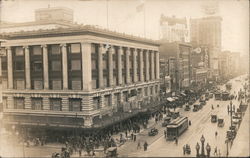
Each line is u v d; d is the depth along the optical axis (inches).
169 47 4436.5
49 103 2493.8
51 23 2751.0
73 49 2421.3
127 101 3048.7
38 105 2544.3
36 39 2513.5
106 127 2327.8
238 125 2495.1
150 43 3666.3
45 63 2496.3
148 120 2925.7
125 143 2130.9
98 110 2472.9
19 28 2832.2
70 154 1910.7
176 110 3344.0
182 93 4133.9
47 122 2425.0
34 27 2795.3
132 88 3161.9
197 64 5078.7
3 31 2864.2
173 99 3661.4
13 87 2652.6
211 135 2267.5
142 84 3432.6
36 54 2566.4
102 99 2559.1
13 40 2593.5
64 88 2428.6
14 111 2588.6
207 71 5324.8
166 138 2186.3
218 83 5364.2
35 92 2532.0
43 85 2536.9
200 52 5142.7
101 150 1975.9
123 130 2529.5
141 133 2412.6
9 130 2438.5
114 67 2876.5
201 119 2856.8
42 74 2551.7
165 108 3380.9
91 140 2097.7
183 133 2362.2
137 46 3326.8
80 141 2114.9
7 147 2081.7
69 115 2402.8
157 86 3939.5
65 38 2411.4
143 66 3555.6
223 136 2228.1
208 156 1743.4
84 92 2345.0
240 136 2197.3
